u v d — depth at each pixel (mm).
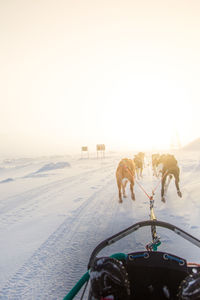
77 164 36156
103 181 15000
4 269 4020
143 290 1600
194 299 1269
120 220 6410
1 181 18281
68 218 7016
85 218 6867
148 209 7375
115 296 1331
